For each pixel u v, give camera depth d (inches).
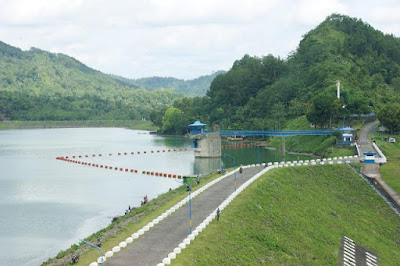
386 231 5940.0
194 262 3567.9
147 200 6663.4
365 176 7578.7
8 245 5226.4
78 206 6825.8
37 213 6471.5
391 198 6732.3
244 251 4101.9
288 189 6338.6
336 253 4852.4
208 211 4985.2
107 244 4165.8
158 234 4249.5
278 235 4741.6
